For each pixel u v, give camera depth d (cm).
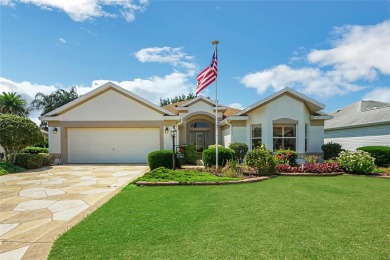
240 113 1617
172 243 400
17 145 1392
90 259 349
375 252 369
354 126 2055
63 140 1695
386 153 1347
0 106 3850
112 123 1709
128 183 918
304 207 604
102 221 504
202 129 2119
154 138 1742
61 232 457
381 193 760
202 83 1289
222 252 368
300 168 1172
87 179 1041
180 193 759
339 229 461
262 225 481
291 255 359
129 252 370
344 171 1188
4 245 407
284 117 1524
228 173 1050
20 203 661
